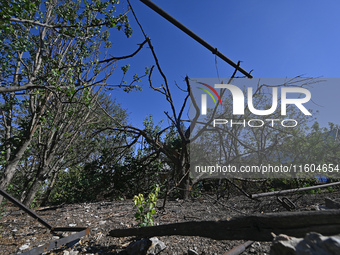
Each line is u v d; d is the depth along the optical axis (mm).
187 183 7918
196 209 5227
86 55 6910
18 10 4023
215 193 8422
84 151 11812
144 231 2385
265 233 1588
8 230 4027
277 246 1238
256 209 4941
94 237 3182
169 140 10531
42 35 6871
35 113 6695
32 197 7594
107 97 13602
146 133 10055
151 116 11031
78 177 10406
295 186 7348
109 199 9500
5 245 3240
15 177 9273
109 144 12078
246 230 1680
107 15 6270
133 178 9930
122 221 4199
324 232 1399
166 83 7727
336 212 1404
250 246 2441
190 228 1988
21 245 3221
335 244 1009
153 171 10047
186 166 8344
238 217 1752
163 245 2523
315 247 1063
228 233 1766
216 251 2391
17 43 5164
